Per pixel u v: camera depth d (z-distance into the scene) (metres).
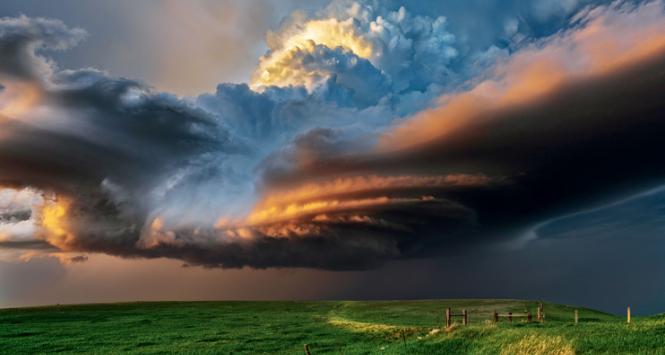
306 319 65.75
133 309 85.25
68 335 49.19
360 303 98.88
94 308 87.19
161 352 37.81
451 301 96.06
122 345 42.03
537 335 27.16
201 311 82.00
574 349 22.94
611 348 22.52
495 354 25.16
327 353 34.75
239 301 108.94
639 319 31.98
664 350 21.28
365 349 34.00
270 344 41.16
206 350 38.28
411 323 58.12
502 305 83.19
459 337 30.50
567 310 76.44
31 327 56.81
